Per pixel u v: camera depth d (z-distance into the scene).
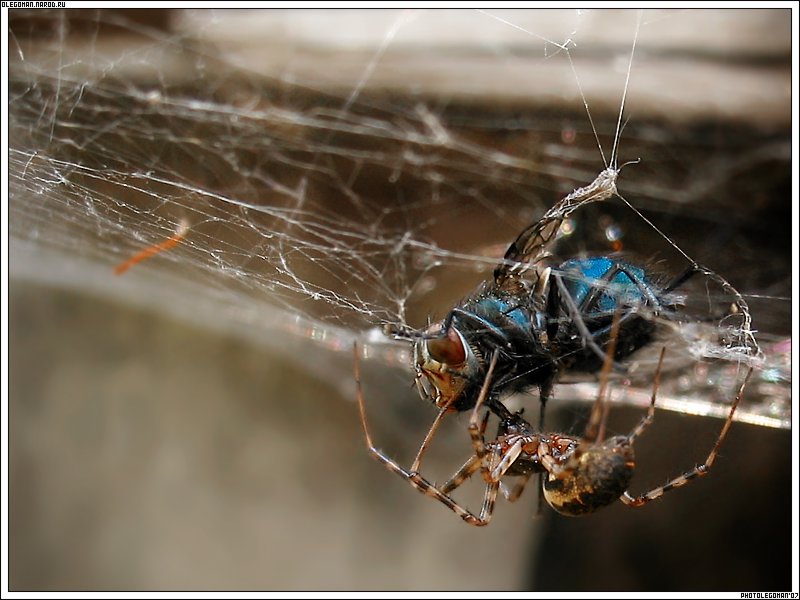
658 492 0.10
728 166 0.11
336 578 0.12
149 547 0.12
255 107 0.12
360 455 0.12
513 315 0.10
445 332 0.10
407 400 0.12
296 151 0.12
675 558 0.11
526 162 0.11
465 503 0.12
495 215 0.12
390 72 0.11
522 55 0.11
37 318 0.13
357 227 0.12
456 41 0.11
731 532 0.11
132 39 0.12
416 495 0.12
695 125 0.11
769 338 0.11
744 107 0.11
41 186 0.11
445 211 0.12
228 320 0.12
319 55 0.12
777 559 0.11
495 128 0.11
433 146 0.12
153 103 0.12
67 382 0.13
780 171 0.11
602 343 0.10
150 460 0.13
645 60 0.11
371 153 0.12
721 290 0.11
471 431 0.10
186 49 0.12
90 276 0.12
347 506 0.12
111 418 0.13
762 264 0.11
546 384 0.10
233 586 0.12
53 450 0.13
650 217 0.11
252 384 0.13
